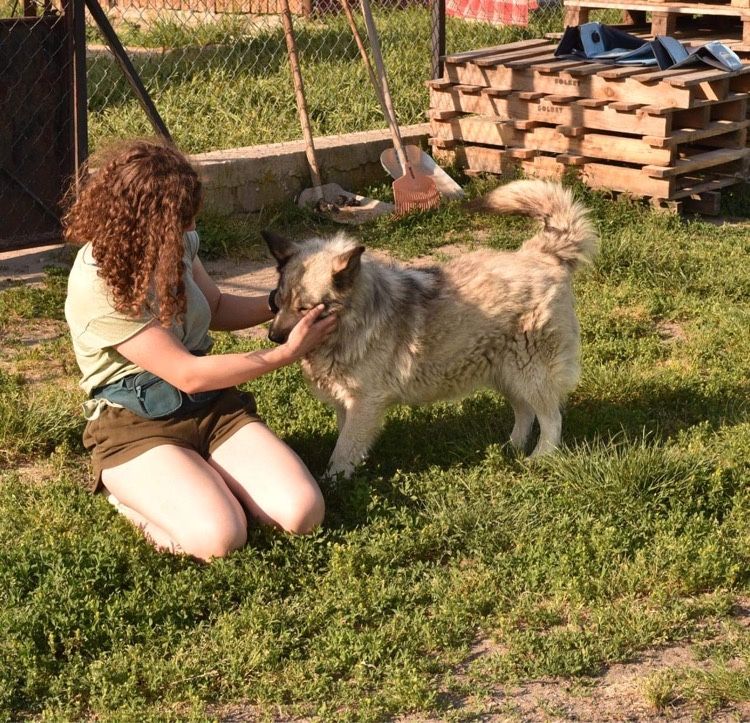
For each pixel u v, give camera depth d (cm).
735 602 364
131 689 309
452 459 461
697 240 791
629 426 489
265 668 321
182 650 327
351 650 326
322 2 1409
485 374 464
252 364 385
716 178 886
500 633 345
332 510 416
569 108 870
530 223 831
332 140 921
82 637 328
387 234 805
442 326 444
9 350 580
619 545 390
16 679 312
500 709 309
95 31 1312
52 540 371
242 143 944
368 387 438
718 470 430
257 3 1412
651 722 304
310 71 1127
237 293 688
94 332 379
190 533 367
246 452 392
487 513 407
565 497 418
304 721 303
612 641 335
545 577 371
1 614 334
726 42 963
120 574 359
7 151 689
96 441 396
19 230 711
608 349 588
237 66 1121
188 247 421
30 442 468
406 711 307
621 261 722
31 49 682
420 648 336
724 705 310
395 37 1262
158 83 1073
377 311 428
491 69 920
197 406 397
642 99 833
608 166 862
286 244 426
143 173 364
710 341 597
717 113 893
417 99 1065
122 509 399
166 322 375
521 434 487
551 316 456
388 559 379
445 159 965
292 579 365
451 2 1452
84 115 711
